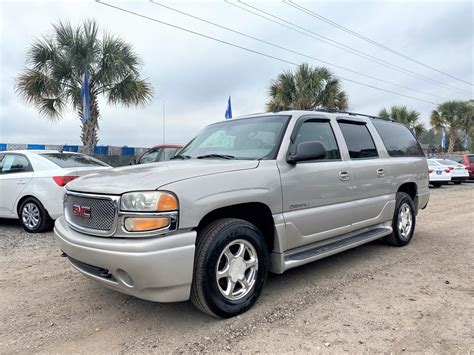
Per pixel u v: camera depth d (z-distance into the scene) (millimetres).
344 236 4383
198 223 2838
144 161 10172
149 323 3062
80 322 3098
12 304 3467
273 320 3080
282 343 2713
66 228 3229
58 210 6188
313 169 3822
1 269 4465
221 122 4707
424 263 4672
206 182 2961
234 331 2898
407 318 3104
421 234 6465
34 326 3033
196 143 4508
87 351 2648
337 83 19562
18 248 5430
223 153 3951
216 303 2963
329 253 3918
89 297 3615
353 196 4355
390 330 2896
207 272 2896
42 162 6473
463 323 3008
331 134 4340
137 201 2705
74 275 4250
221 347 2670
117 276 2742
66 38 12562
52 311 3311
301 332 2875
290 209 3557
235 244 3170
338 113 4719
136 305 3418
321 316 3148
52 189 6191
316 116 4211
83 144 13227
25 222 6516
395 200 5211
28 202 6461
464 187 17672
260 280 3303
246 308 3199
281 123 3900
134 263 2609
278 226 3426
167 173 2959
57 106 13820
